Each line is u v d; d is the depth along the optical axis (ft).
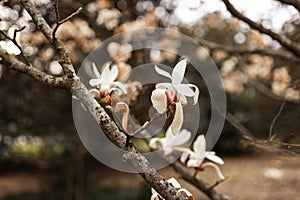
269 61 14.28
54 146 30.40
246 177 24.56
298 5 7.50
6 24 7.20
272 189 14.37
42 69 13.69
